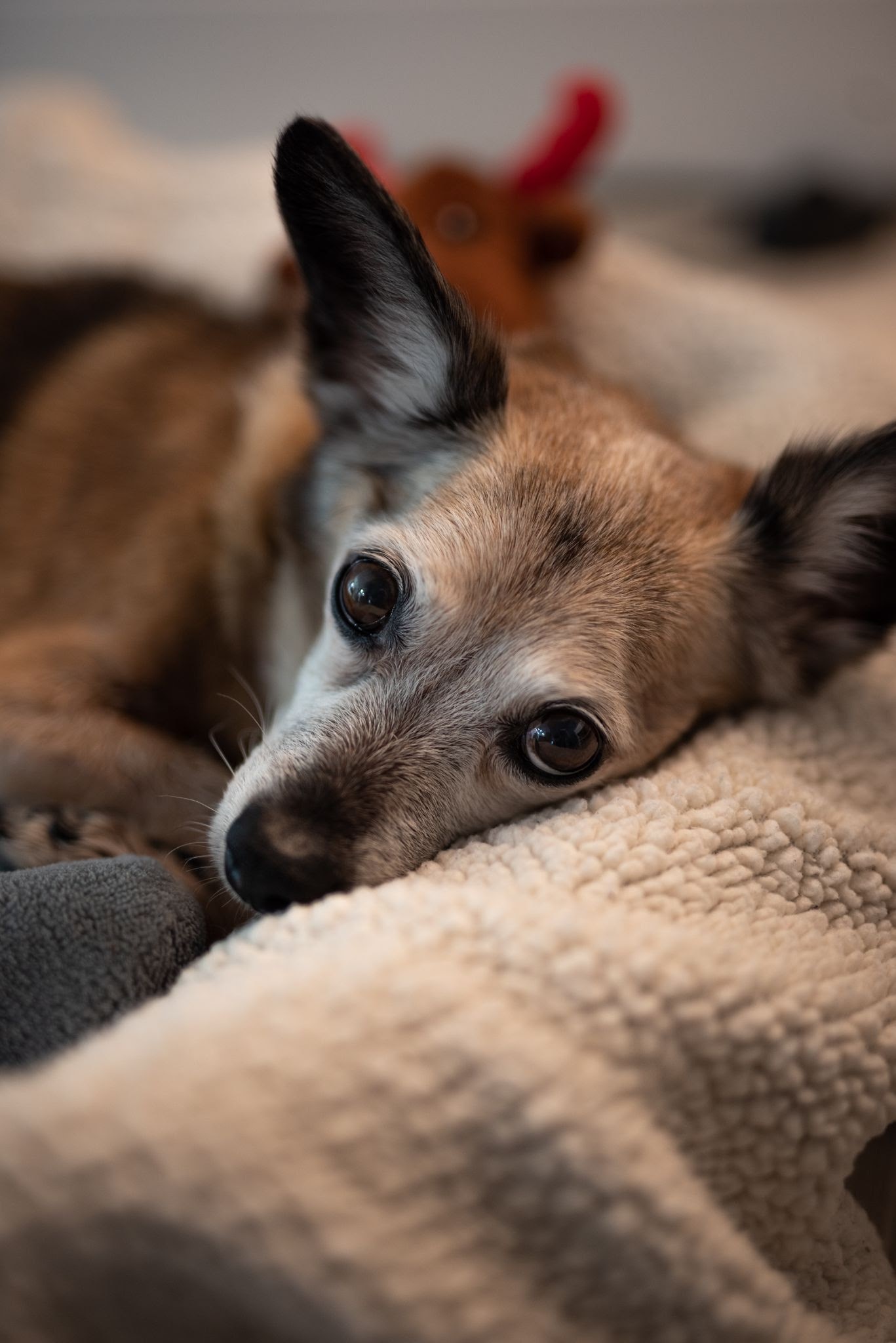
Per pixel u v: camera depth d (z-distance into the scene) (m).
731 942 0.29
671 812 0.32
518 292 0.47
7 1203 0.23
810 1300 0.29
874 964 0.31
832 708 0.38
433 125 0.99
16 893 0.30
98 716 0.37
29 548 0.42
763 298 0.55
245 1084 0.24
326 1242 0.23
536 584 0.33
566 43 0.95
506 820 0.34
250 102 0.97
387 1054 0.25
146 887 0.31
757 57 0.95
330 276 0.36
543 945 0.27
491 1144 0.25
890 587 0.37
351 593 0.34
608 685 0.33
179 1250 0.23
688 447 0.39
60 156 0.60
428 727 0.33
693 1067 0.27
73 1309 0.23
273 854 0.32
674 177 1.01
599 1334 0.25
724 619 0.36
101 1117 0.24
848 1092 0.29
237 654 0.40
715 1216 0.26
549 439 0.35
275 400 0.41
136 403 0.43
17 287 0.48
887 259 0.92
